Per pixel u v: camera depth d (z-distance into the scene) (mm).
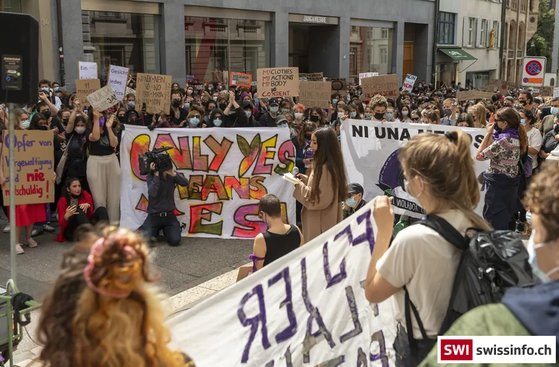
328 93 11664
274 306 2771
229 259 6797
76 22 16688
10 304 3730
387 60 32906
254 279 2740
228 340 2688
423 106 13219
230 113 10305
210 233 7770
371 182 6398
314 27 29016
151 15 19484
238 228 7730
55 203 8141
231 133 7637
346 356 2814
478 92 16688
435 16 36125
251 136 7625
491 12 44750
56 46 16328
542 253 1512
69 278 1474
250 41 23484
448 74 40062
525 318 1244
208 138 7668
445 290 2033
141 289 1489
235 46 22844
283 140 7598
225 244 7426
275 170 7648
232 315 2703
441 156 2066
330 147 4715
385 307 2727
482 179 6199
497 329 1267
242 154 7664
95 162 7539
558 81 41688
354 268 2859
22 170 6816
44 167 6957
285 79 10766
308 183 4855
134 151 7738
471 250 1921
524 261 1809
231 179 7695
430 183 2074
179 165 7734
